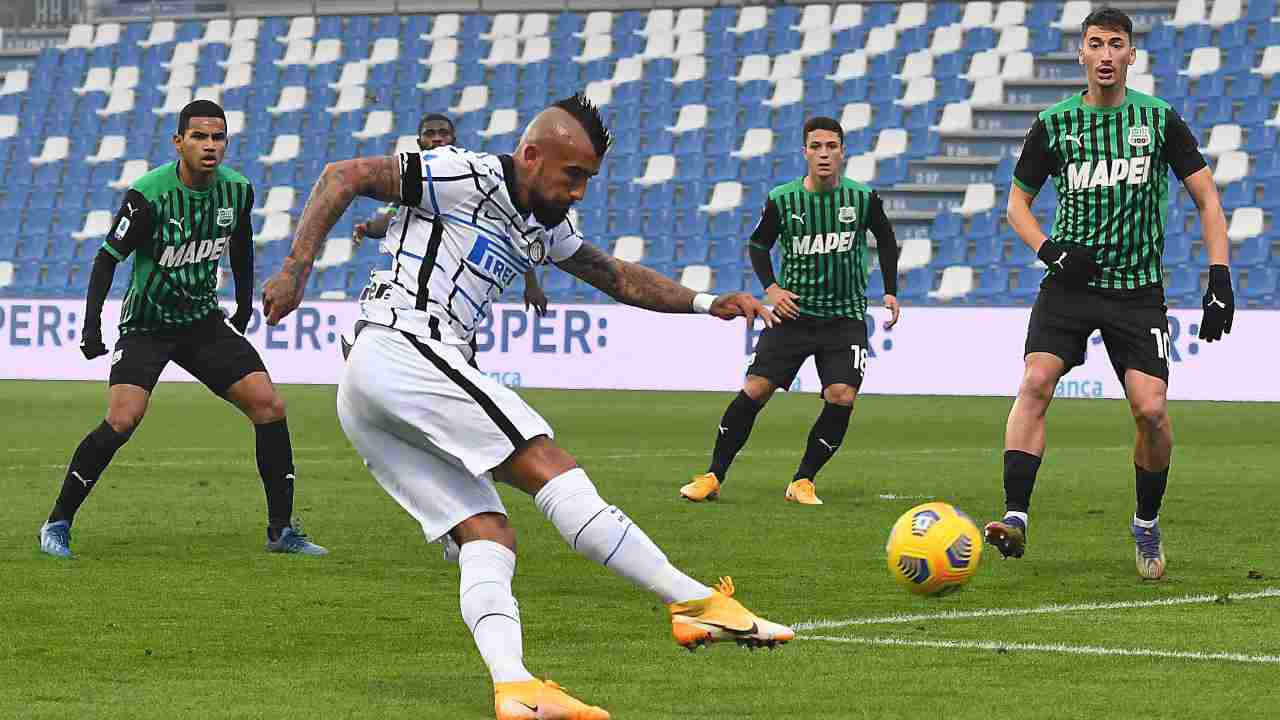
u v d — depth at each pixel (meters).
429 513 14.95
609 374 75.75
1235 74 89.81
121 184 98.88
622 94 97.44
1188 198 83.88
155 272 25.67
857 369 35.31
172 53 105.62
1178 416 62.31
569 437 54.53
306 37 104.94
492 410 14.61
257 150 99.06
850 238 35.53
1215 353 68.31
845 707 15.12
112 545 27.33
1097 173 23.94
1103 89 23.94
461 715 14.74
